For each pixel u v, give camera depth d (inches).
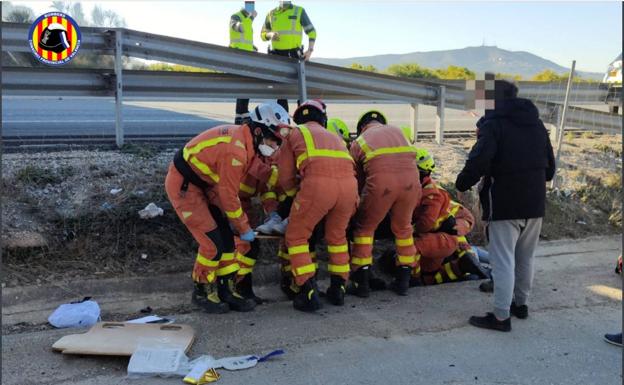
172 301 192.5
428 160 222.1
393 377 141.4
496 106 170.9
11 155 239.6
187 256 212.5
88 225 208.1
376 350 156.3
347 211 186.1
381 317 181.6
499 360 152.9
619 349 162.1
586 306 195.5
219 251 177.8
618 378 144.8
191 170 171.8
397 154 196.7
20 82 245.3
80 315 169.3
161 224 216.7
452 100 339.9
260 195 206.2
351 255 207.5
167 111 431.8
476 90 174.6
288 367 144.6
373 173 195.2
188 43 270.2
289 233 184.9
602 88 373.1
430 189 221.0
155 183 233.0
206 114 425.1
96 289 189.8
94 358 145.7
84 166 235.5
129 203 218.8
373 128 204.7
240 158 167.2
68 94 254.8
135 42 260.5
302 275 183.2
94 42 256.1
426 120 472.4
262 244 225.9
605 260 246.7
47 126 315.3
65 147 258.1
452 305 194.5
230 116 418.6
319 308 184.5
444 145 339.9
